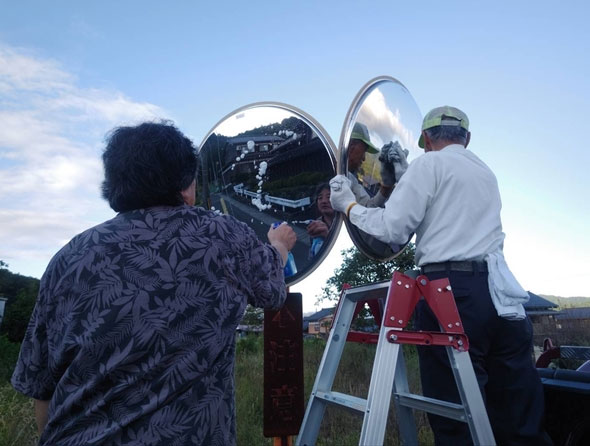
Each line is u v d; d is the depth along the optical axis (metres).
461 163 1.67
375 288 1.55
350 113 2.01
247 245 1.10
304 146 2.04
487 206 1.64
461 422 1.48
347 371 5.76
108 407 0.88
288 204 2.04
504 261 1.58
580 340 8.18
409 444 1.67
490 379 1.62
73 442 0.86
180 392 0.91
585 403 1.61
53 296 0.97
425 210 1.65
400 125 2.24
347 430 3.90
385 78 2.23
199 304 0.96
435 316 1.49
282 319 2.10
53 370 0.95
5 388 5.64
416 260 1.72
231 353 1.03
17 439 3.73
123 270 0.95
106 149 1.10
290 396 2.05
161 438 0.86
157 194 1.05
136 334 0.91
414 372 5.48
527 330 1.60
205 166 2.20
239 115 2.17
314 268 1.99
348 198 1.85
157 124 1.13
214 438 0.92
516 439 1.56
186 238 1.01
